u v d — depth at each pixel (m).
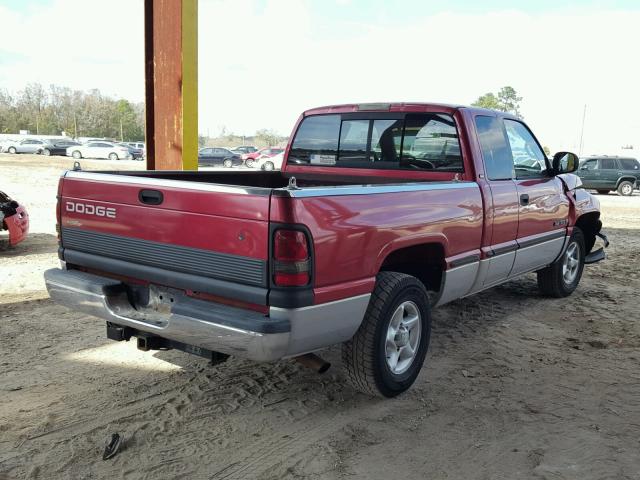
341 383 4.34
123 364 4.55
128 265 3.69
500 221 5.03
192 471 3.16
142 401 3.93
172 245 3.46
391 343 3.99
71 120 107.00
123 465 3.19
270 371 4.50
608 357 5.02
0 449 3.30
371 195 3.62
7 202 8.89
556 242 6.29
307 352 3.40
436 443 3.52
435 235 4.16
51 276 4.01
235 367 4.55
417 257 4.26
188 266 3.41
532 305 6.61
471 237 4.64
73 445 3.37
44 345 4.90
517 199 5.28
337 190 3.39
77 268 4.11
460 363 4.82
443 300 4.58
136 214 3.61
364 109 5.33
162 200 3.47
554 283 6.69
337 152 5.54
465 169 4.79
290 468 3.21
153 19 7.45
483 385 4.39
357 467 3.24
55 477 3.06
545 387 4.38
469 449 3.46
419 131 5.03
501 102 112.38
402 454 3.39
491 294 7.07
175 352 4.83
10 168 27.22
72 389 4.09
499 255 5.08
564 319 6.11
